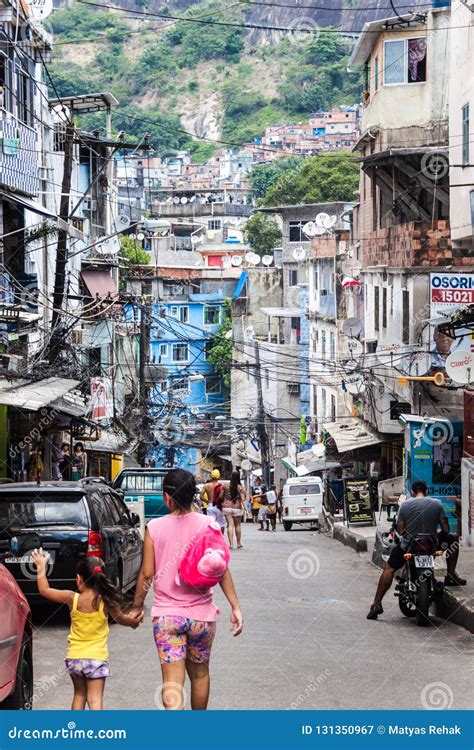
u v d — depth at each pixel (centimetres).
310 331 6191
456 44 2820
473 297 2875
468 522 2331
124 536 1538
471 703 993
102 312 3475
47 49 3278
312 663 1173
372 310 4134
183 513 800
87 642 822
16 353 2617
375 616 1523
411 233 3356
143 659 1195
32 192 2912
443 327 2316
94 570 825
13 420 2609
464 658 1224
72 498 1405
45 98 3447
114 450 3716
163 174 14288
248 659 1189
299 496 4353
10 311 2484
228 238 10706
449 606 1517
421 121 3900
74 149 4416
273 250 8950
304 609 1625
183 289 8406
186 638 791
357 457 4153
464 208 2730
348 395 4881
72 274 3909
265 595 1791
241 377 7488
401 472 3891
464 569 1791
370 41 4047
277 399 6475
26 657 912
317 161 8581
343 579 2073
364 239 4131
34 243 3244
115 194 4981
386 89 3916
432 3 3900
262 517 4359
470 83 2639
